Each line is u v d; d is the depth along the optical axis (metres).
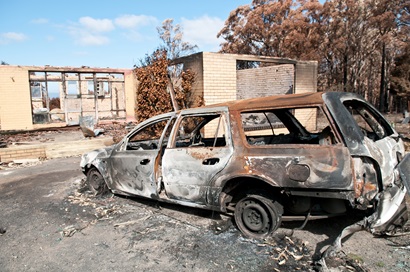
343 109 3.24
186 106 10.85
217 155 3.86
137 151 4.93
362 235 3.65
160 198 4.56
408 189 3.14
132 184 4.99
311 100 3.39
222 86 10.55
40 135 14.44
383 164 3.18
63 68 16.64
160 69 10.26
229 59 10.63
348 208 3.38
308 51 28.59
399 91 29.97
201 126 5.35
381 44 29.05
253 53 32.47
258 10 30.81
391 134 3.96
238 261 3.21
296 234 3.73
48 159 9.94
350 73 30.56
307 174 3.17
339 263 3.02
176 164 4.22
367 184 3.13
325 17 29.12
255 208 3.65
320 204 3.48
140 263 3.28
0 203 5.63
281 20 30.45
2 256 3.59
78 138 13.07
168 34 32.97
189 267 3.15
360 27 28.19
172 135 4.45
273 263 3.13
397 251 3.23
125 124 17.23
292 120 4.91
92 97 22.39
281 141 5.00
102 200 5.48
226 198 3.90
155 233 4.01
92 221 4.54
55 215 4.86
